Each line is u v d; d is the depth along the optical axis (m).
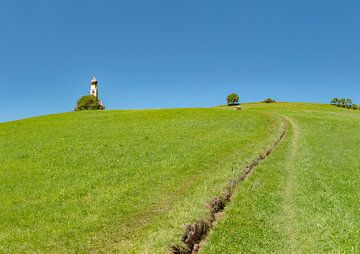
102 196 20.34
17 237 15.43
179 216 16.25
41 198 20.56
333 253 14.08
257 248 14.58
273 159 29.91
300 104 128.62
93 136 41.28
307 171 26.12
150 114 62.03
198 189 20.47
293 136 42.53
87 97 106.56
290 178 24.61
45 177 25.09
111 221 16.77
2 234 15.83
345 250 14.33
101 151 32.88
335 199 20.08
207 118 55.53
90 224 16.41
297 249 14.54
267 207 18.98
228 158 28.84
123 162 28.48
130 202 19.28
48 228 16.22
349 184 22.97
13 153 33.97
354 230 16.12
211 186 20.92
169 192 20.72
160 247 13.51
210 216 17.03
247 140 37.03
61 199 20.22
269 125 48.44
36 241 14.97
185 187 21.56
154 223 16.12
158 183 22.47
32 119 63.53
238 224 16.77
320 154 32.25
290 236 15.76
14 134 46.53
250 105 129.62
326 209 18.64
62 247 14.42
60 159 30.34
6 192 22.09
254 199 20.08
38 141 39.69
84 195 20.88
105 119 57.94
